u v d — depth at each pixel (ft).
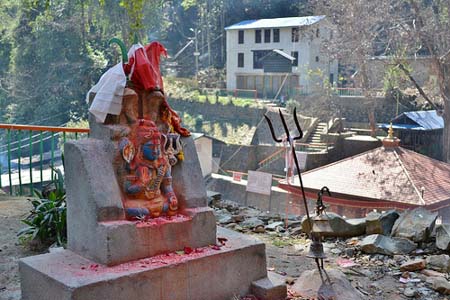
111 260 10.84
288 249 17.70
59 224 16.56
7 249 16.63
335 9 70.90
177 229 11.87
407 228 17.57
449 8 60.80
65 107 81.51
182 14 121.49
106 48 85.66
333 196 42.04
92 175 11.23
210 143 75.25
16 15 86.12
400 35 64.39
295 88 92.12
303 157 43.55
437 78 64.08
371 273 15.28
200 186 12.82
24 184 35.94
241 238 13.20
